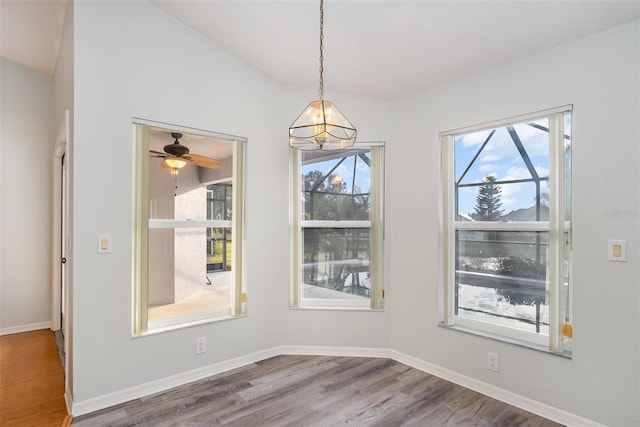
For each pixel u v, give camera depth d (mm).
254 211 3178
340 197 3412
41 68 3957
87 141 2316
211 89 2914
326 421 2232
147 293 2586
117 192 2439
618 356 2023
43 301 4121
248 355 3113
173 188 2797
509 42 2303
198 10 2592
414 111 3123
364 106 3314
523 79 2439
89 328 2326
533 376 2354
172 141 2787
